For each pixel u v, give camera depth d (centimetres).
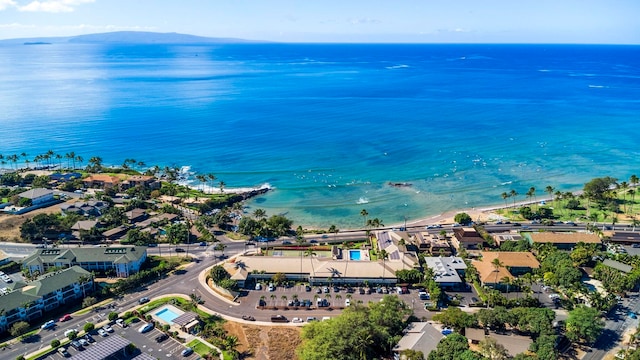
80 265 19475
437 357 13262
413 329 15062
